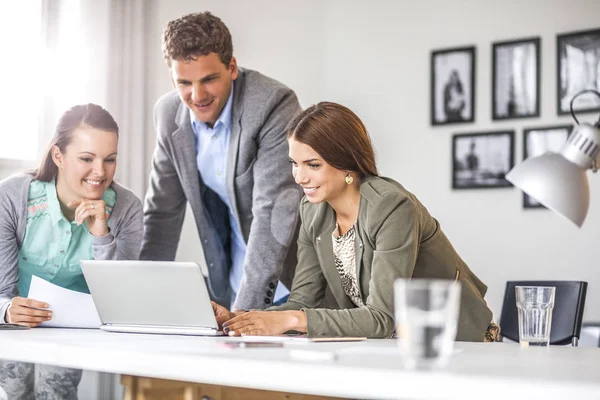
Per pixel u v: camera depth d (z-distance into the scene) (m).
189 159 3.16
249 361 1.15
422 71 4.57
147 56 4.61
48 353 1.49
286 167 2.99
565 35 4.25
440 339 1.03
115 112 4.41
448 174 4.49
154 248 3.36
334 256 2.14
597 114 4.17
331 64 4.77
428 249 2.09
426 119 4.55
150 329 1.86
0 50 3.93
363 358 1.21
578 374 1.04
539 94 4.29
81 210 2.69
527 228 4.30
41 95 4.07
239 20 4.83
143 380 1.42
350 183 2.07
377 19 4.68
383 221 1.93
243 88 3.04
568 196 1.93
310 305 2.21
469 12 4.47
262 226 2.96
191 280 1.79
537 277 4.27
